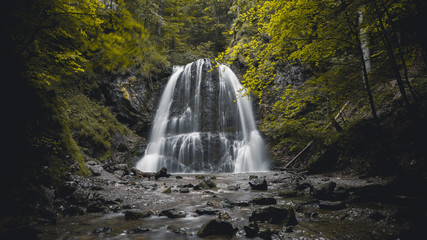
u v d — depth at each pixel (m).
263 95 17.66
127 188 7.30
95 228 3.60
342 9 5.23
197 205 5.25
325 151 9.96
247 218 4.10
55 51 5.72
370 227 3.40
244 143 17.16
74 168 7.52
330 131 9.44
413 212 3.78
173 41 26.28
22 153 4.72
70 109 12.19
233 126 19.08
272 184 8.42
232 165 16.22
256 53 8.13
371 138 7.11
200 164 16.16
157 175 10.84
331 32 6.11
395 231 3.18
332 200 5.22
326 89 7.18
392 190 5.18
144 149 16.20
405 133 6.30
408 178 5.24
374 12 4.78
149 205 5.27
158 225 3.80
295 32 6.43
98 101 15.26
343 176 8.47
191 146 16.67
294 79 15.41
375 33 5.59
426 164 5.25
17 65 4.27
